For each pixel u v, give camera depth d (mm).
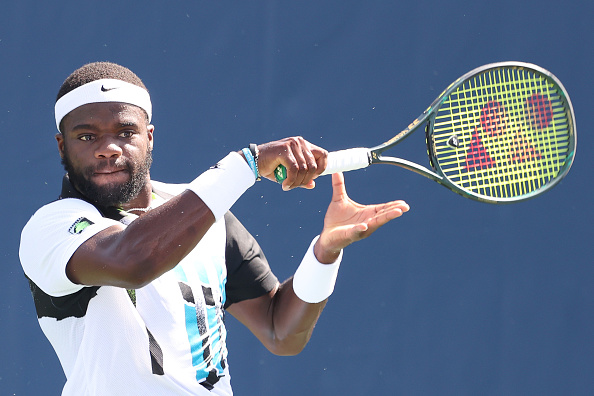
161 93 18781
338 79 18891
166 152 18672
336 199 10469
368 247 18781
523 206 18797
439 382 18516
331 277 10633
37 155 18703
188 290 9312
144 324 8898
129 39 18844
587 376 18547
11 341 18328
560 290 18688
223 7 18938
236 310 11219
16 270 18453
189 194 8461
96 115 9008
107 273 8211
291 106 18828
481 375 18547
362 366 18547
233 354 18438
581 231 18703
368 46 18891
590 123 18766
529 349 18594
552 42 18844
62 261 8469
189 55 18891
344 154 10227
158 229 8203
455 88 11062
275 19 18906
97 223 8688
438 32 18891
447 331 18594
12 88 18719
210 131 18766
